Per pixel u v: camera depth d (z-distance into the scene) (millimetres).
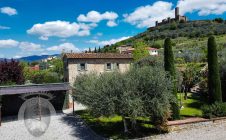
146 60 43469
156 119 22281
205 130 23891
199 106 31859
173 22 183125
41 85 34438
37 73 65000
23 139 22891
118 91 20641
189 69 37312
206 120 24031
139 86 21109
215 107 25406
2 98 33031
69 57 39562
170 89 23016
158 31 176500
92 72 34375
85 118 29719
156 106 20453
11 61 42219
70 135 23594
